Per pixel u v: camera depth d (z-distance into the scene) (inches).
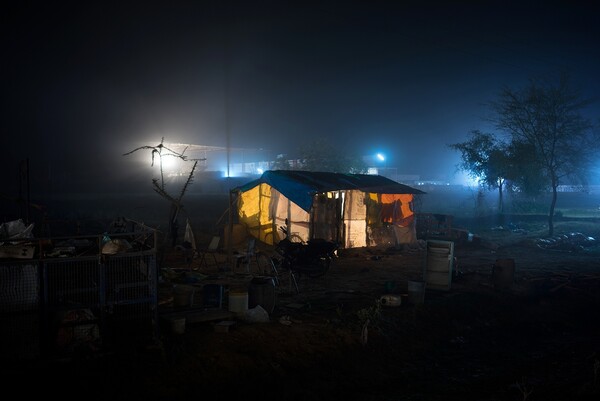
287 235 644.1
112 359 255.1
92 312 267.3
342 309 386.0
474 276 528.1
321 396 270.8
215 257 583.5
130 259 270.7
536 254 721.0
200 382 255.3
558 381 310.0
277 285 464.1
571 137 912.3
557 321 440.8
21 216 546.6
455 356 351.9
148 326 275.6
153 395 239.3
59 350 251.6
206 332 308.2
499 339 392.5
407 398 280.2
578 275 561.9
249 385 264.2
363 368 309.4
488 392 292.8
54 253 274.1
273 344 303.1
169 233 676.1
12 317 239.3
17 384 231.5
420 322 384.8
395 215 764.6
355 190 699.4
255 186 701.3
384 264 607.5
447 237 812.6
